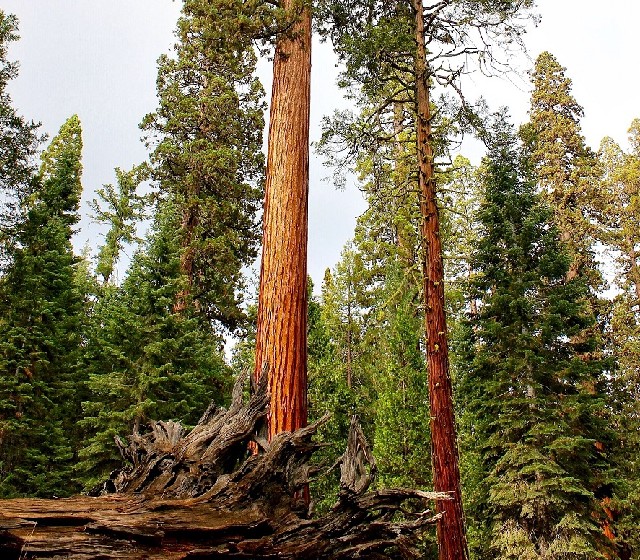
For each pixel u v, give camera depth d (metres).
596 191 23.81
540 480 13.73
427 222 10.53
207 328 19.25
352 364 27.09
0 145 14.50
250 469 4.25
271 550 3.71
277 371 7.00
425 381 16.02
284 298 7.38
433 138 11.09
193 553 3.35
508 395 15.27
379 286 24.53
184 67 20.41
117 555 3.09
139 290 14.85
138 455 4.82
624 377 19.81
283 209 7.88
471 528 15.23
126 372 14.05
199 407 14.56
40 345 16.44
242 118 20.83
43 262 17.45
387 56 10.46
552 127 24.84
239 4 8.62
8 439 15.00
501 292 16.14
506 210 17.08
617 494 14.69
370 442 21.45
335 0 10.09
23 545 2.88
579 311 16.44
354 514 4.23
